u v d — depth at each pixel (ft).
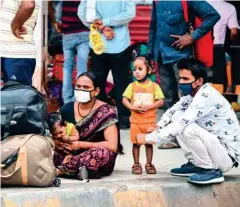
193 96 18.89
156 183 18.25
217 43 28.12
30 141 16.76
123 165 20.93
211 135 18.19
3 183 16.78
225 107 18.57
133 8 25.18
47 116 18.39
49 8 29.99
